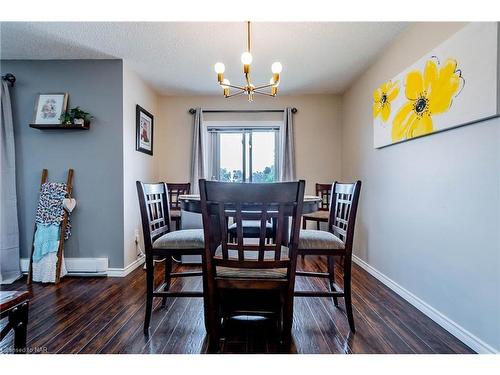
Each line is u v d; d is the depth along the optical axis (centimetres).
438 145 180
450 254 168
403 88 215
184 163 403
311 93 392
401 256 225
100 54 272
